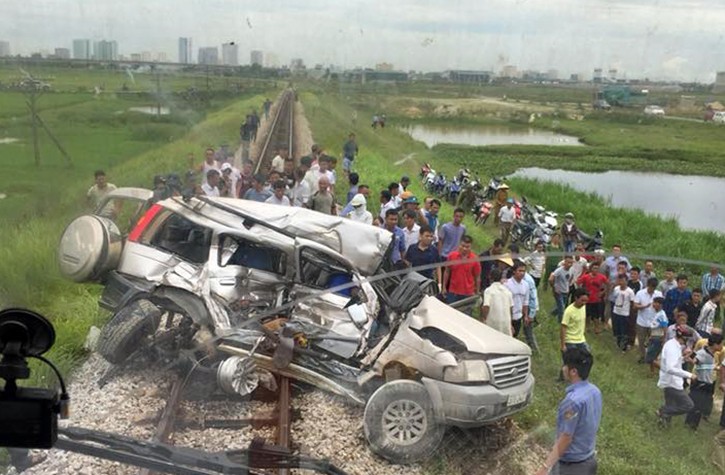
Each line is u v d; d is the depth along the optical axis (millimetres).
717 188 39844
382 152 30266
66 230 7480
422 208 10953
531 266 10180
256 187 10492
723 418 7418
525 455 5742
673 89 65750
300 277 7172
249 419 5660
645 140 54500
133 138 22812
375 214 12648
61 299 8297
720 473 6480
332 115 38406
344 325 6539
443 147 44812
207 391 5965
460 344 6180
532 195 29234
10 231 10008
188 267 7160
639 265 13102
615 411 7496
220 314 6684
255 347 6168
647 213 29172
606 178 41719
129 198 8672
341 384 6137
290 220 7551
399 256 7996
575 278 10031
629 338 9766
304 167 12023
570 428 4617
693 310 9031
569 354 4734
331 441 5559
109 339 6426
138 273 7281
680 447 6867
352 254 7543
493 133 58656
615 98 65688
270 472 3004
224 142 22078
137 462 2729
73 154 19062
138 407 5719
